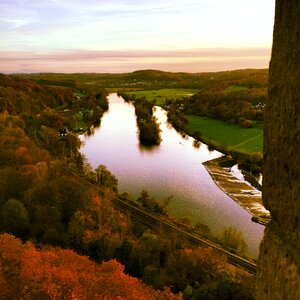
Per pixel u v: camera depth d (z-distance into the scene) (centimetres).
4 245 3170
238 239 4419
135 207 5181
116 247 3659
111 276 3038
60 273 2948
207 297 2698
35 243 3662
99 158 8225
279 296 309
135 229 4428
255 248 4622
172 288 3184
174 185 6612
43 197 4481
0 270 2881
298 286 285
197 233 4556
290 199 303
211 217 5450
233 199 6025
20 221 3981
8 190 4647
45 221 4078
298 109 288
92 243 3731
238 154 8488
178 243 3941
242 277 3303
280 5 308
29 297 2711
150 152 8788
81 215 4147
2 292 2698
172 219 4994
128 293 2856
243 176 7194
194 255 3444
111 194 5416
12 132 7275
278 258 314
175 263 3362
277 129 316
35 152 6488
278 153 316
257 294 353
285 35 302
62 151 7800
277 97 316
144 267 3469
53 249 3453
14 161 5838
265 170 341
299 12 282
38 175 5056
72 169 6494
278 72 313
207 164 7894
